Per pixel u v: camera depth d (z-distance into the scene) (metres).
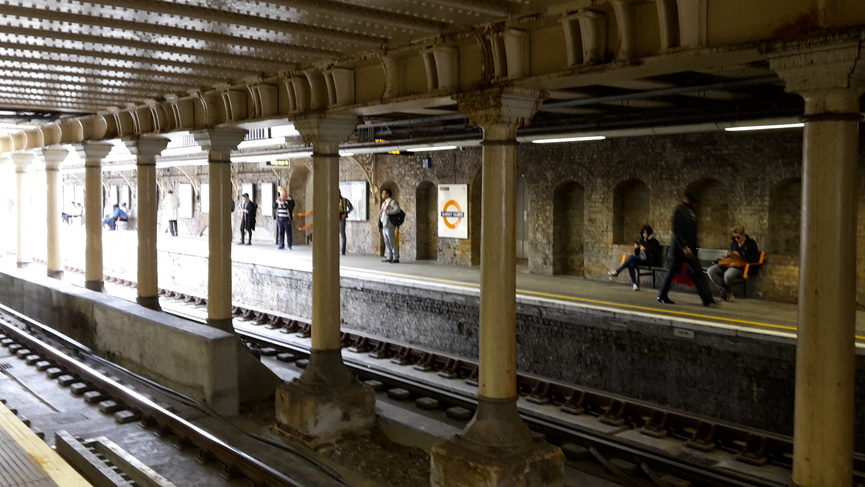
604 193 16.05
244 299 20.28
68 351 12.91
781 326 10.34
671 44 5.32
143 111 12.49
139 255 13.10
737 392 10.31
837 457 4.90
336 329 8.98
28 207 19.48
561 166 16.84
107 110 13.47
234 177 29.66
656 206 15.12
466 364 12.64
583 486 7.53
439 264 19.75
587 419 10.47
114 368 11.30
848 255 4.86
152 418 9.11
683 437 9.60
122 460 7.66
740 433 9.04
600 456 8.35
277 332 16.30
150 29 6.86
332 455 8.49
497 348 6.71
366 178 22.67
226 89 9.82
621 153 15.66
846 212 4.82
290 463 7.90
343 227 22.97
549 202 17.16
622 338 11.67
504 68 6.49
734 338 10.20
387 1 5.83
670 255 12.62
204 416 9.17
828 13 4.57
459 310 14.15
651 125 11.81
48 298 14.33
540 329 12.91
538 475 6.65
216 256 10.91
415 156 20.66
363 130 17.36
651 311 11.70
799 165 12.91
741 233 13.13
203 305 20.22
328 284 8.88
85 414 9.56
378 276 16.39
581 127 12.71
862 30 4.41
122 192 37.94
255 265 19.56
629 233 16.14
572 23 5.89
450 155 19.55
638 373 11.48
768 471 8.42
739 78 9.54
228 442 8.41
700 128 11.38
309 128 8.66
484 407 6.78
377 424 9.28
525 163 17.64
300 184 26.89
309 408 8.62
